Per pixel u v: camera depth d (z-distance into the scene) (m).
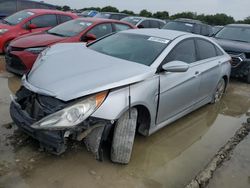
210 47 5.57
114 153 3.48
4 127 4.13
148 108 3.71
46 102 3.16
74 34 7.05
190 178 3.58
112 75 3.44
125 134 3.43
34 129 3.12
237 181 3.54
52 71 3.57
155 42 4.45
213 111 5.92
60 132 3.02
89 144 3.22
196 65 4.84
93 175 3.36
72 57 4.04
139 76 3.52
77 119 3.01
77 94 3.05
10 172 3.24
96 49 4.59
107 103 3.17
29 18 8.88
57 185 3.14
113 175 3.41
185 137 4.64
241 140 4.65
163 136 4.54
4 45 8.48
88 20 7.69
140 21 13.92
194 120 5.35
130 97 3.38
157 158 3.91
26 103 3.44
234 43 8.66
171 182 3.45
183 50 4.63
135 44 4.46
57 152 3.13
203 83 5.12
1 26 8.60
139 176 3.47
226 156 4.08
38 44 6.34
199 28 12.02
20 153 3.59
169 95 4.10
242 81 8.72
